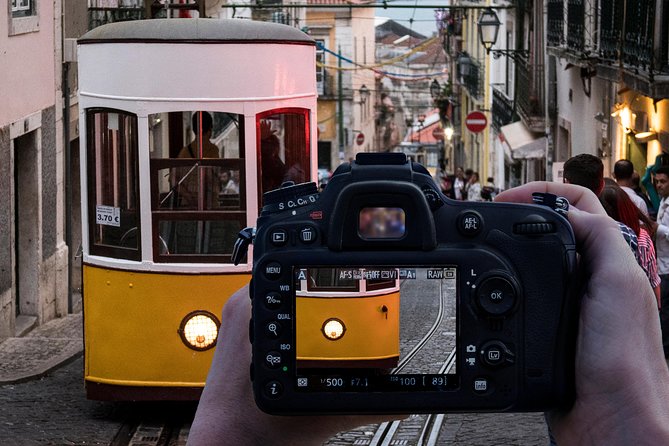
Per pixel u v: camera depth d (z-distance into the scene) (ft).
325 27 179.32
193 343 27.86
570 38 70.79
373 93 205.16
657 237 32.71
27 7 46.88
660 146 53.62
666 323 32.81
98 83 27.94
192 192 27.68
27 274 46.98
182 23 27.66
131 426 29.63
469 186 109.09
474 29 149.48
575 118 79.00
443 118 196.24
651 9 47.09
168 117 27.48
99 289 28.43
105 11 59.16
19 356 38.52
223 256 27.76
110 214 28.19
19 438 28.12
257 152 27.68
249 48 27.50
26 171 46.98
